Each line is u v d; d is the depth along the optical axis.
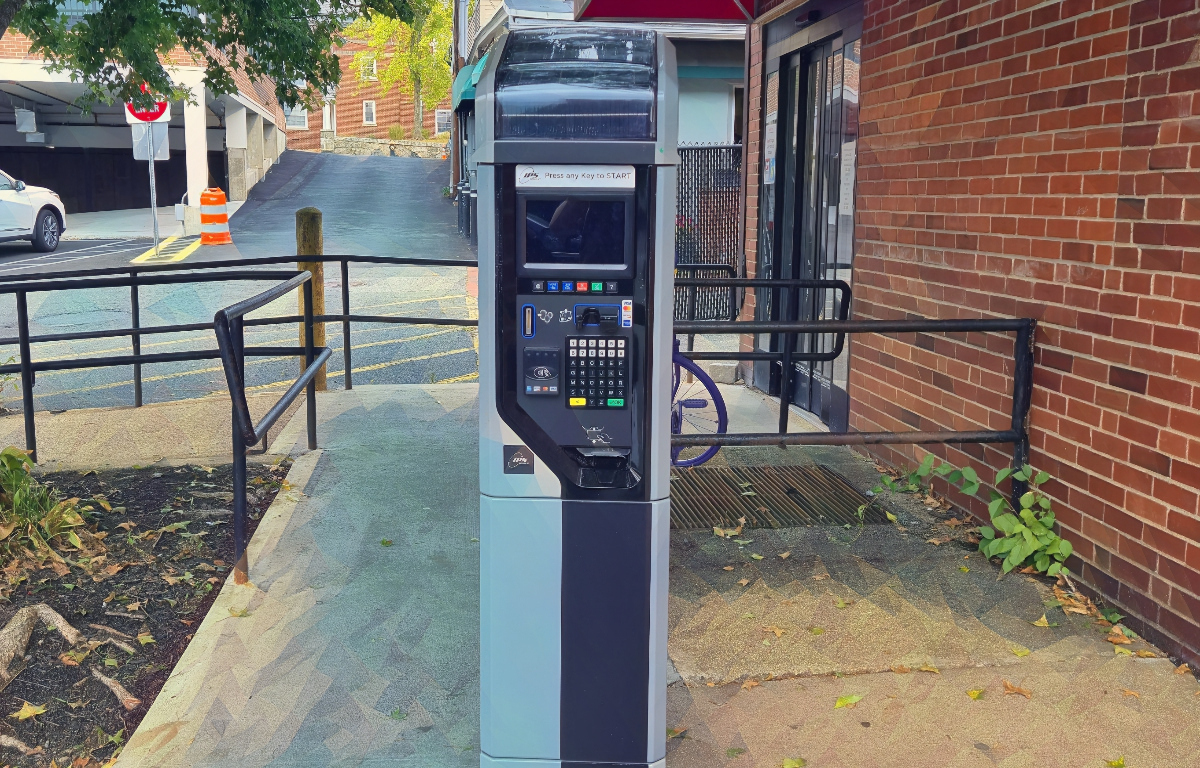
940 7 4.89
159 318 11.35
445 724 3.13
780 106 7.25
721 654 3.49
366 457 5.76
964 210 4.71
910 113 5.23
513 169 2.39
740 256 8.22
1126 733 3.00
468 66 19.89
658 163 2.38
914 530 4.63
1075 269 3.90
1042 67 4.08
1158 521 3.47
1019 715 3.10
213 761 2.95
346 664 3.49
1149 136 3.47
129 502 5.08
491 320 2.45
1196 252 3.26
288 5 6.52
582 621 2.57
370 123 48.50
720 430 5.08
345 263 7.44
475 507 4.96
